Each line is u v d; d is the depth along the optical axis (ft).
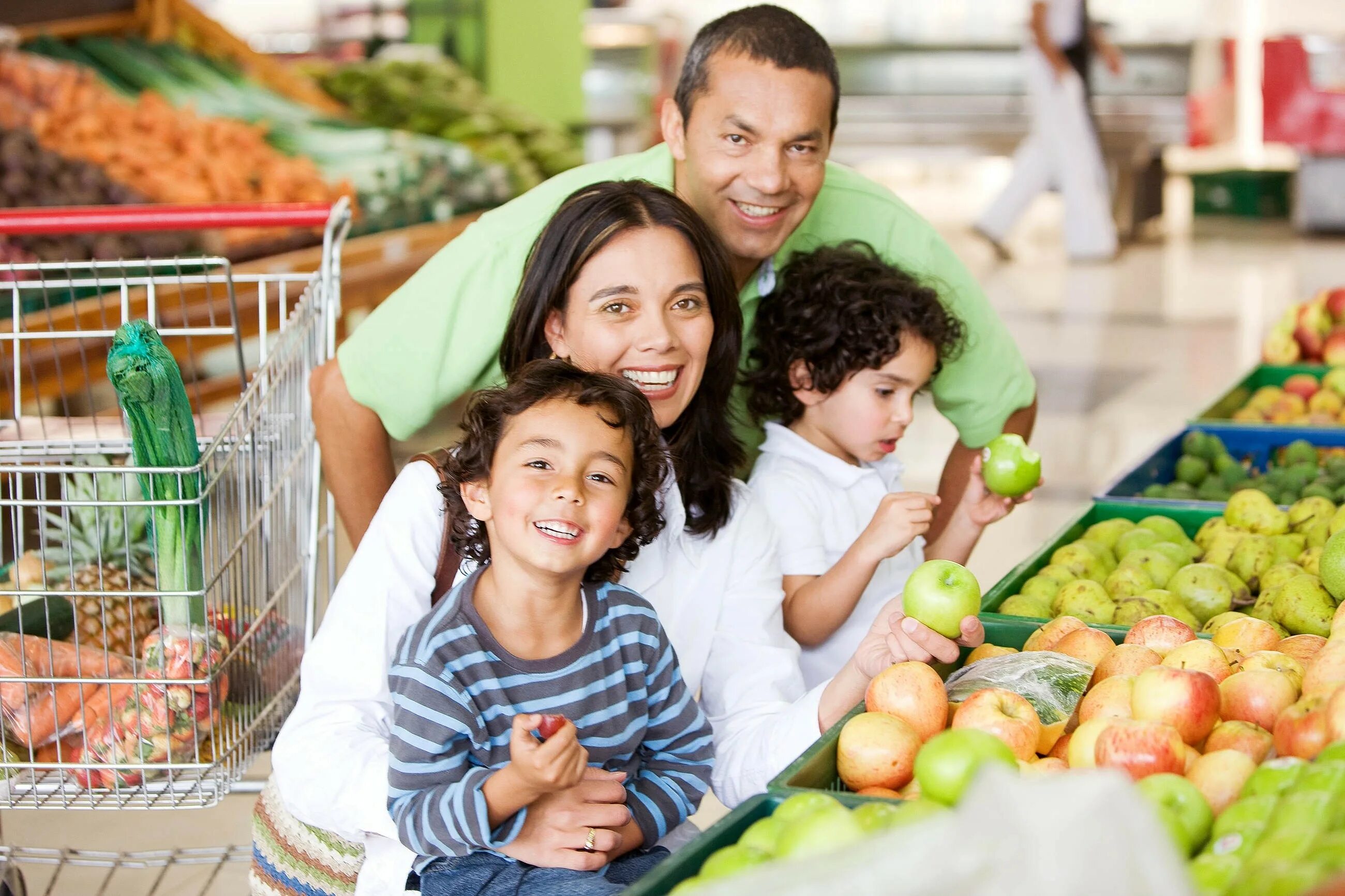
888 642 5.74
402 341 7.38
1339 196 38.19
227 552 6.68
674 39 33.86
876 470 8.13
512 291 7.36
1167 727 4.64
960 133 37.73
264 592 7.04
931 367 7.74
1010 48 38.93
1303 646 6.05
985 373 8.73
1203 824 4.15
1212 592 7.46
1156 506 9.09
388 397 7.48
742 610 6.47
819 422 7.87
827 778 5.14
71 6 19.65
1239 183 43.14
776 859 3.95
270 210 7.88
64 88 17.54
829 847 3.84
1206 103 36.83
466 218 20.97
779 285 8.02
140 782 6.50
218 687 6.48
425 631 5.32
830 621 7.06
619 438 5.27
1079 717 5.44
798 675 6.49
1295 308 13.78
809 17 49.80
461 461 5.40
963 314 8.59
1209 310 28.17
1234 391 12.74
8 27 18.54
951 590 5.61
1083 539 8.73
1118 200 38.24
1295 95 38.09
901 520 6.77
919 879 2.93
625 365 6.17
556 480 5.12
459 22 28.12
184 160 17.81
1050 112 34.17
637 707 5.51
